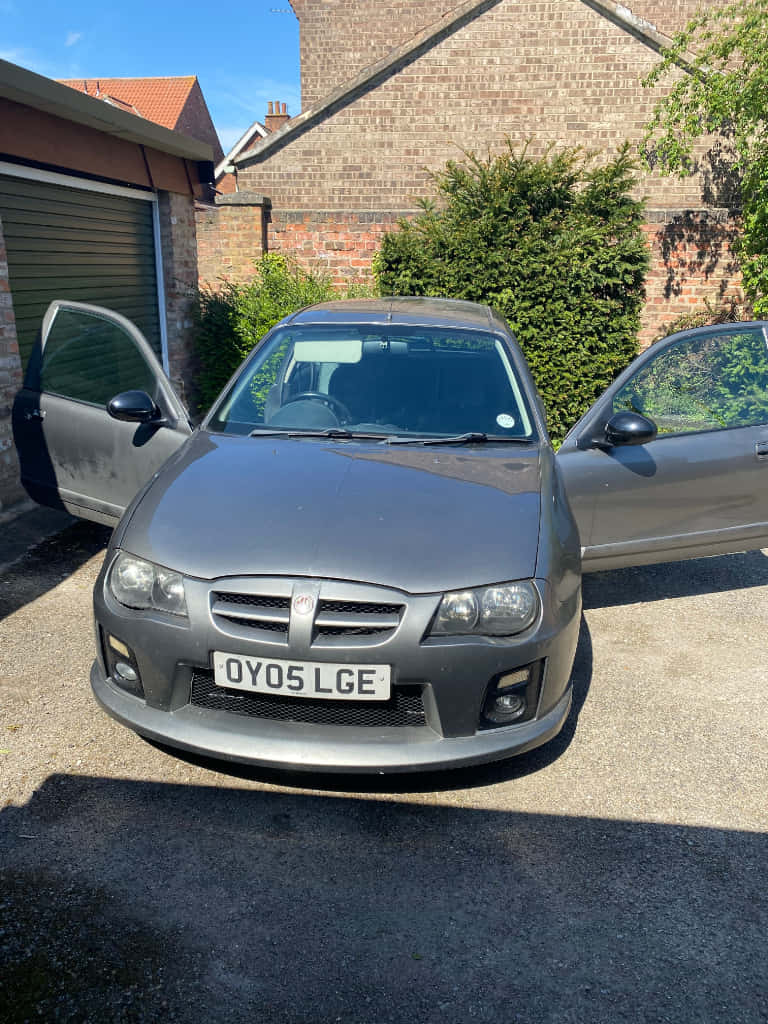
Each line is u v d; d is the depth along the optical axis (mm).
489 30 11250
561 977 2111
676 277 10930
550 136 11500
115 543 2799
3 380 5508
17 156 5965
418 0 18391
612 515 3984
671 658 4008
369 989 2047
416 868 2486
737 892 2449
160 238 8836
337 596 2451
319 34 18750
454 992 2051
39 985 1997
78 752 2949
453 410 3605
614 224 8617
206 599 2504
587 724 3350
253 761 2486
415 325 4062
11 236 6184
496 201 8383
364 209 11867
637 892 2428
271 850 2529
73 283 7172
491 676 2521
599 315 8484
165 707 2604
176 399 3998
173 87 33062
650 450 4008
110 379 4184
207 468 3098
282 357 3869
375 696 2469
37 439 4426
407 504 2807
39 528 5277
